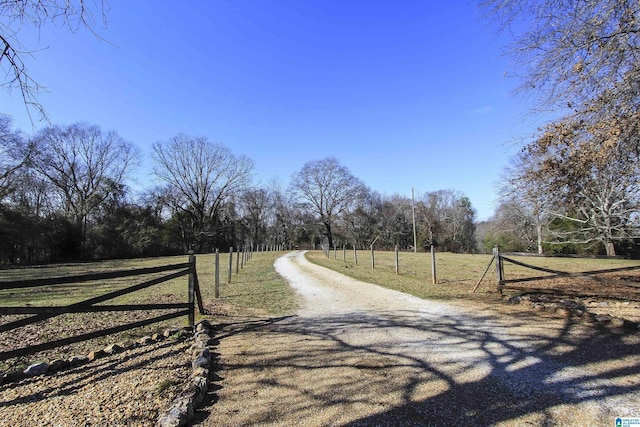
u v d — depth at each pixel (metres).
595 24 6.27
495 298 8.63
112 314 7.96
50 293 12.61
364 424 3.13
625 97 6.57
